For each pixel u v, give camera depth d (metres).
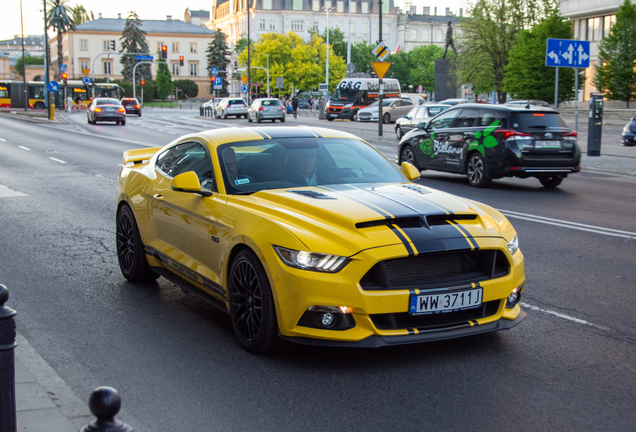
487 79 45.94
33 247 7.74
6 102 71.50
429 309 3.93
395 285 3.90
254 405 3.57
